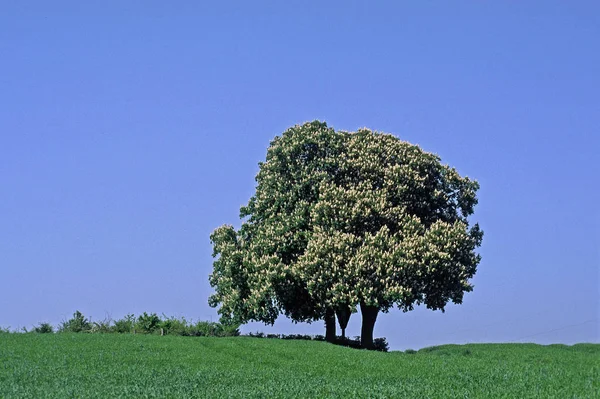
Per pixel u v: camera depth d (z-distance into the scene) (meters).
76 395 25.41
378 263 48.06
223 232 57.38
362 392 25.48
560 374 31.11
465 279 50.53
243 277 54.31
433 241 49.59
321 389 26.56
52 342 46.91
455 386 27.88
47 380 30.03
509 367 34.88
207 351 42.34
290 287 51.41
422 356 41.31
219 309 54.81
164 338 51.31
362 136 54.59
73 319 64.25
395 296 47.03
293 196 53.00
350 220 49.78
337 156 53.50
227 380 29.67
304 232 51.12
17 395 25.44
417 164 52.81
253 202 57.03
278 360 37.44
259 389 26.45
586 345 55.81
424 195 53.09
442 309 51.66
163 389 26.67
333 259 48.66
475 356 43.91
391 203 51.12
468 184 55.09
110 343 46.34
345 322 56.59
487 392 25.17
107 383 28.80
